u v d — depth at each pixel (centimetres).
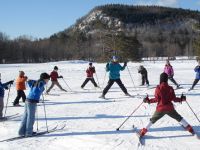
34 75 3095
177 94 1536
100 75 3020
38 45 10531
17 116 1041
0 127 887
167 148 678
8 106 1244
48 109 1163
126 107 1175
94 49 10112
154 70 3869
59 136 786
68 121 946
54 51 10575
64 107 1205
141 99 1378
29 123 786
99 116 1016
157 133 791
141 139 745
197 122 893
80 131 825
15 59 9481
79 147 702
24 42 10544
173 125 861
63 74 3188
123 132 809
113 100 1366
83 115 1036
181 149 671
